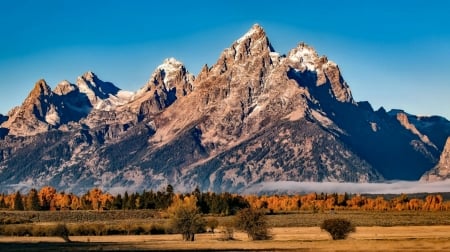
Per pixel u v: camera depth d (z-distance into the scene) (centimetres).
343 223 18338
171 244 16675
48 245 16738
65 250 14788
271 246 15350
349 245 15025
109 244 17012
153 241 18462
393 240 16250
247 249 14625
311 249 14288
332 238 18412
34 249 15188
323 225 18512
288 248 14700
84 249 15038
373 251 13550
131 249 15025
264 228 18938
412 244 14812
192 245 16125
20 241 18812
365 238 18288
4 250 14975
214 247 15325
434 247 14162
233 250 14450
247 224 18912
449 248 13925
